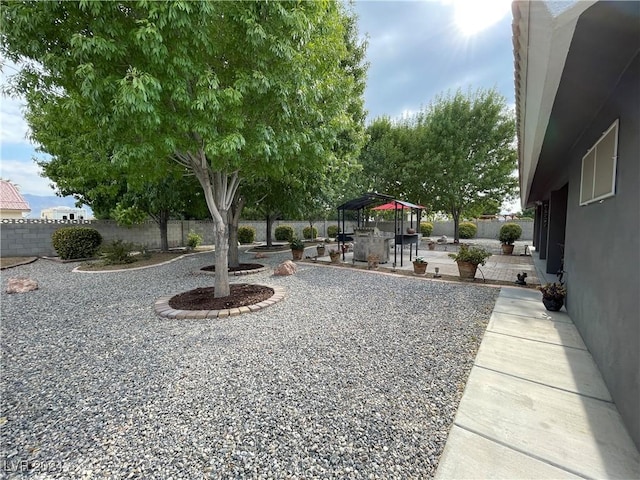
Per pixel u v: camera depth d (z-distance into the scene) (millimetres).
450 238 20562
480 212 16016
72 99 3053
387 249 9383
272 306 4586
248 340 3332
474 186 13672
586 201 2990
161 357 2941
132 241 12133
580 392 2203
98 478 1556
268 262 9281
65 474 1582
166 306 4453
